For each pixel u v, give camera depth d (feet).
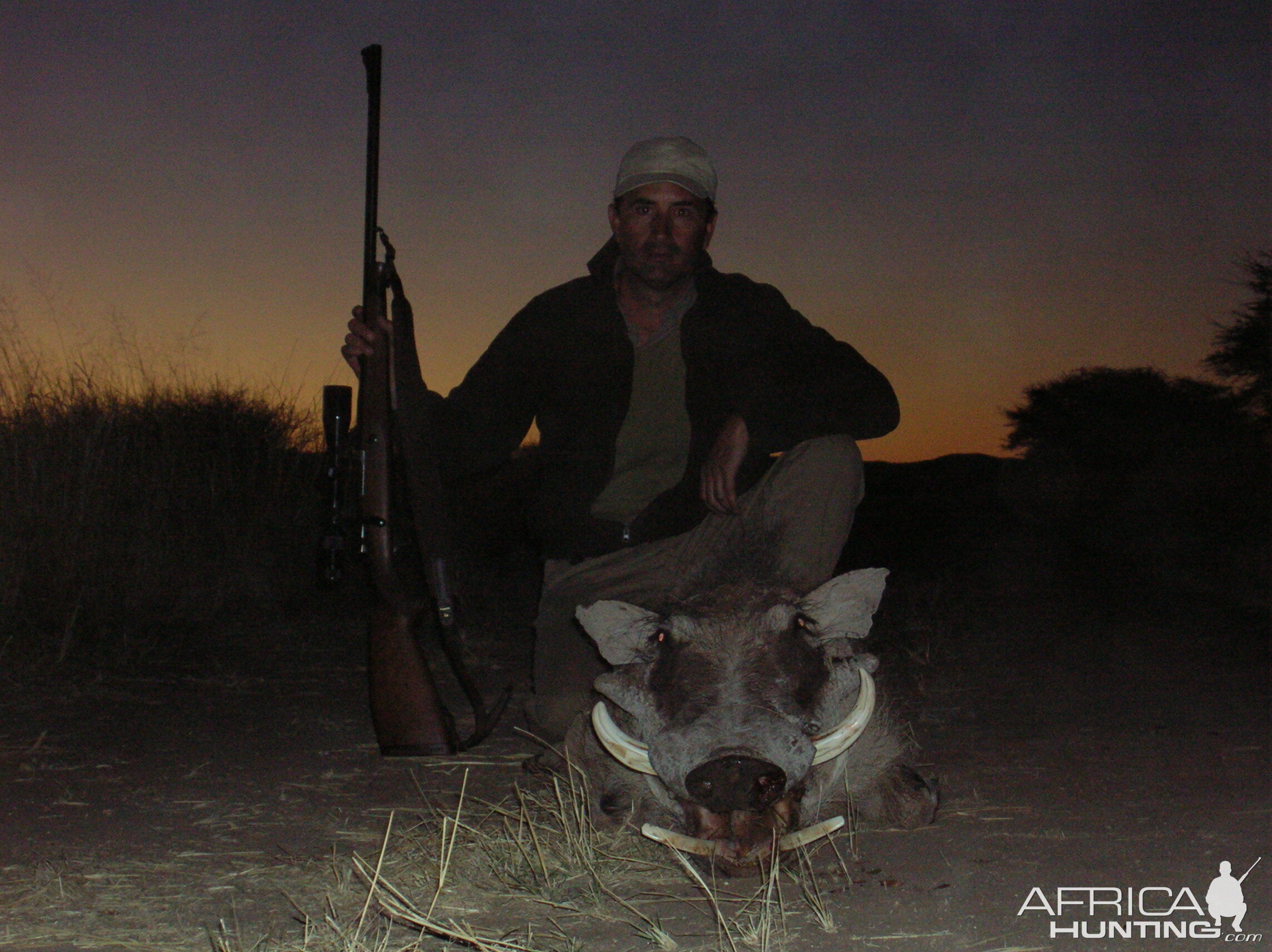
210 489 16.21
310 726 9.48
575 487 7.62
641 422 7.63
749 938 4.88
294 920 5.16
